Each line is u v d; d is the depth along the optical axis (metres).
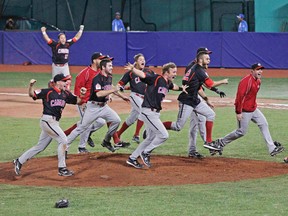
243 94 28.20
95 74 30.27
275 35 67.06
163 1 85.81
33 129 38.00
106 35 73.06
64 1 89.31
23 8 89.94
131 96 32.69
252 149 32.28
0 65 77.62
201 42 69.69
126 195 22.77
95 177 25.58
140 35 71.69
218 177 25.67
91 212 20.53
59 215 20.27
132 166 27.05
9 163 28.62
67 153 29.58
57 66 49.97
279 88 57.19
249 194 22.80
